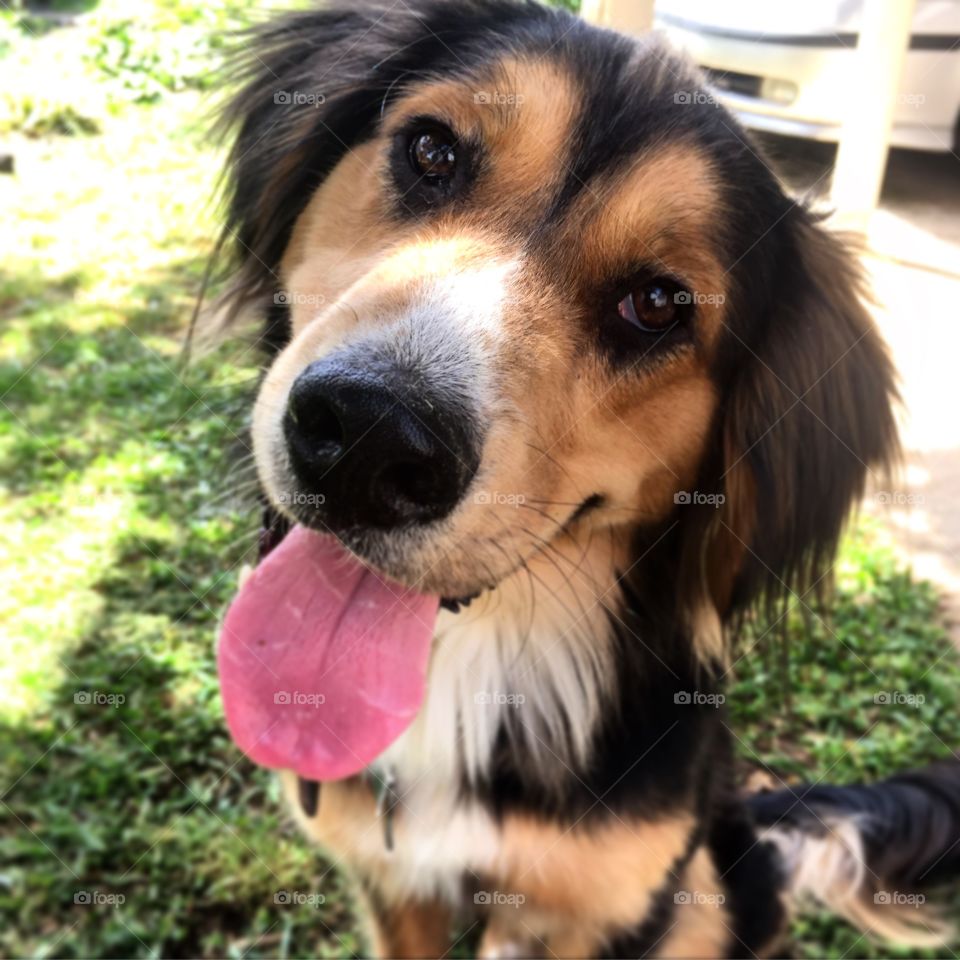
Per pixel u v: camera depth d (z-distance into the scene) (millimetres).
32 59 942
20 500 531
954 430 589
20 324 656
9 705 428
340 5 342
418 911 368
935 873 402
